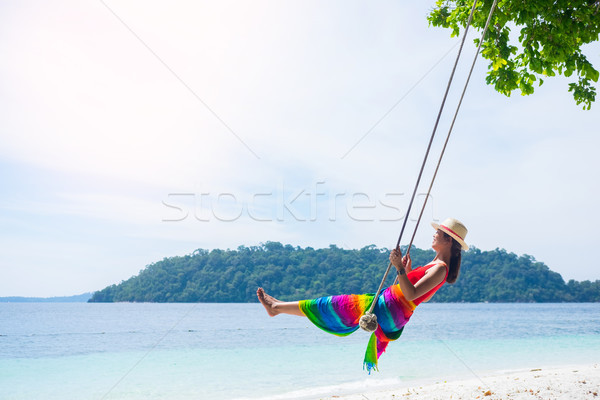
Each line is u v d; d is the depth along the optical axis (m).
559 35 6.80
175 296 144.62
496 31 7.27
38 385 16.48
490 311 95.06
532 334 36.28
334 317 4.60
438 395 9.16
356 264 134.50
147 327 51.12
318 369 17.94
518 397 8.20
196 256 152.00
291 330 44.62
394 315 4.43
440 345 26.66
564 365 16.59
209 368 19.42
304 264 137.38
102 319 69.94
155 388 14.77
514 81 7.60
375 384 13.10
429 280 4.29
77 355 26.31
